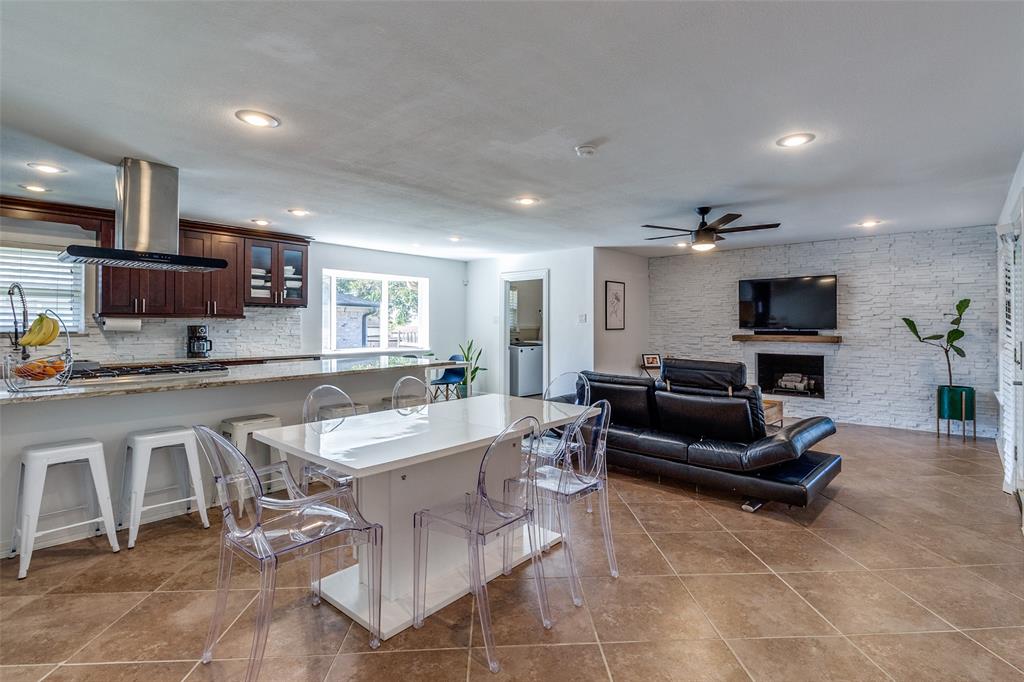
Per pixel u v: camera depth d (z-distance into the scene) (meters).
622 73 2.15
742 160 3.28
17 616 2.23
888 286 6.13
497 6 1.69
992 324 5.55
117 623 2.19
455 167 3.44
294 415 4.13
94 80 2.21
